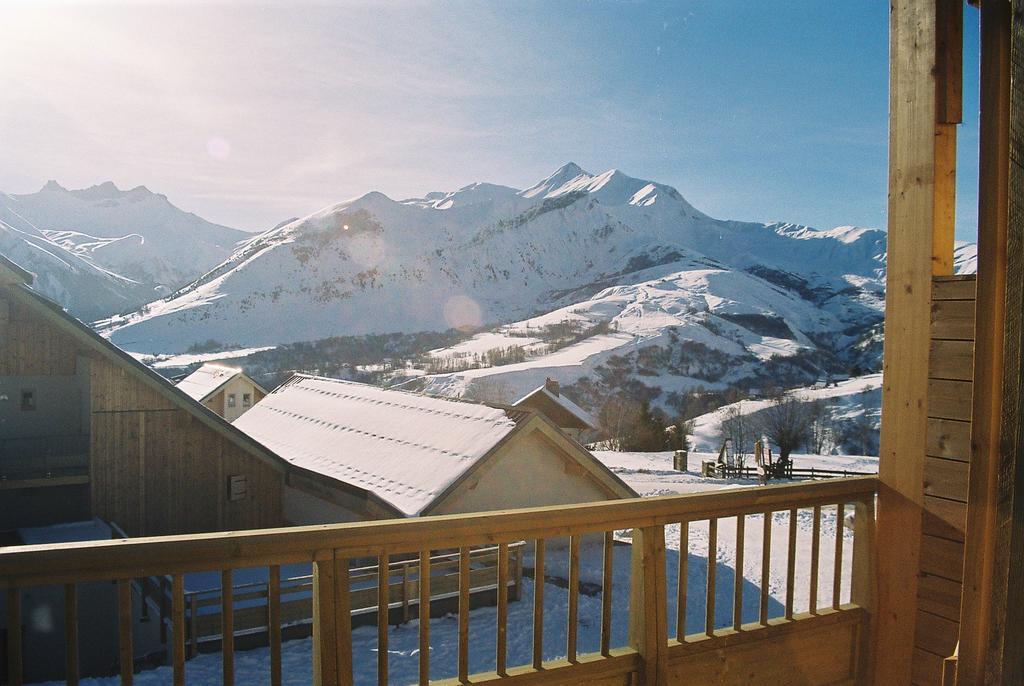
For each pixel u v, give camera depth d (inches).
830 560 571.2
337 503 567.8
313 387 864.9
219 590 414.9
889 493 136.8
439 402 662.5
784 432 1817.2
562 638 435.2
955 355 126.4
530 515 104.7
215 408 1119.6
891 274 136.9
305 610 430.9
